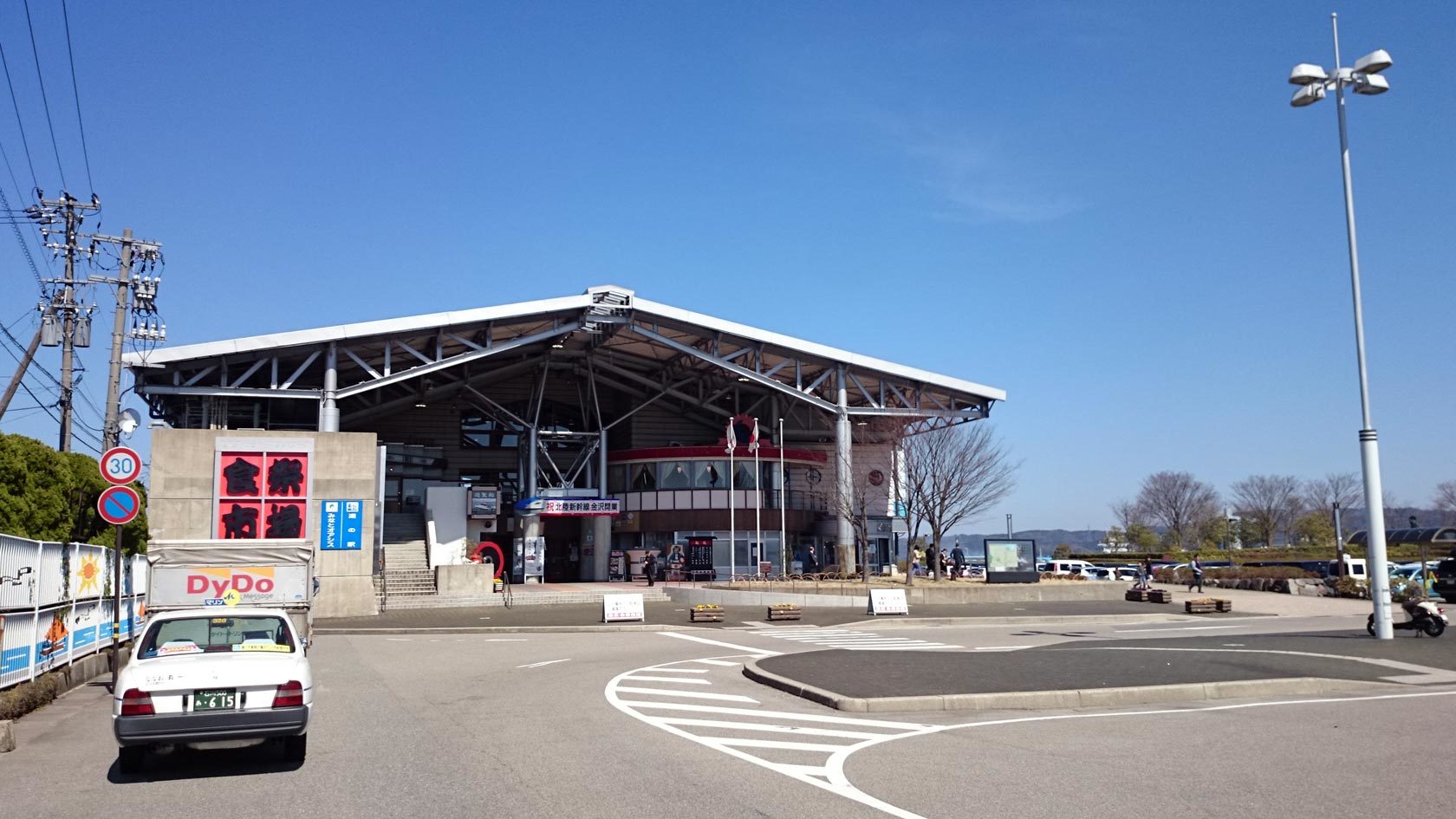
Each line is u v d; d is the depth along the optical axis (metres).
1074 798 7.94
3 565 13.26
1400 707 12.78
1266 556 69.38
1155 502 88.88
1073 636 26.47
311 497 33.78
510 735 11.24
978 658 18.11
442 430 56.84
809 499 55.16
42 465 17.94
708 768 9.26
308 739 11.04
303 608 19.03
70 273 35.09
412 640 26.58
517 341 44.91
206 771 9.34
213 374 44.03
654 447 53.75
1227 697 14.08
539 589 44.19
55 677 14.87
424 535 49.00
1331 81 21.56
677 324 47.38
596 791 8.30
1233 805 7.66
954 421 51.44
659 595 41.75
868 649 22.17
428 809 7.73
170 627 10.03
